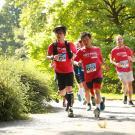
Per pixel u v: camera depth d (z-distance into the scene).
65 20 33.28
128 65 16.89
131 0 30.62
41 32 35.81
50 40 34.19
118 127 10.00
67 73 12.86
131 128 9.82
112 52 17.02
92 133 9.04
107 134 8.91
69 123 10.99
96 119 11.91
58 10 33.47
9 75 13.00
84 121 11.44
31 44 34.75
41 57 34.50
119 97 21.83
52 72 33.69
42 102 15.85
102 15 32.62
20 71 15.53
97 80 12.48
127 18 34.06
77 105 17.02
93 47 12.67
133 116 12.62
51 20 33.91
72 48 12.77
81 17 32.97
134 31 32.28
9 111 11.95
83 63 12.66
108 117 12.37
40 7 36.06
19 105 12.35
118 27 31.84
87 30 31.64
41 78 15.92
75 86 25.38
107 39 32.50
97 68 12.55
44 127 10.20
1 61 14.91
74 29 32.16
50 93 16.38
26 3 38.22
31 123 11.16
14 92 12.27
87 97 14.61
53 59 12.77
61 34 12.71
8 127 10.32
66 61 12.80
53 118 12.33
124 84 17.05
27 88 14.39
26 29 36.94
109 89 36.84
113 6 33.34
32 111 14.39
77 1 32.97
